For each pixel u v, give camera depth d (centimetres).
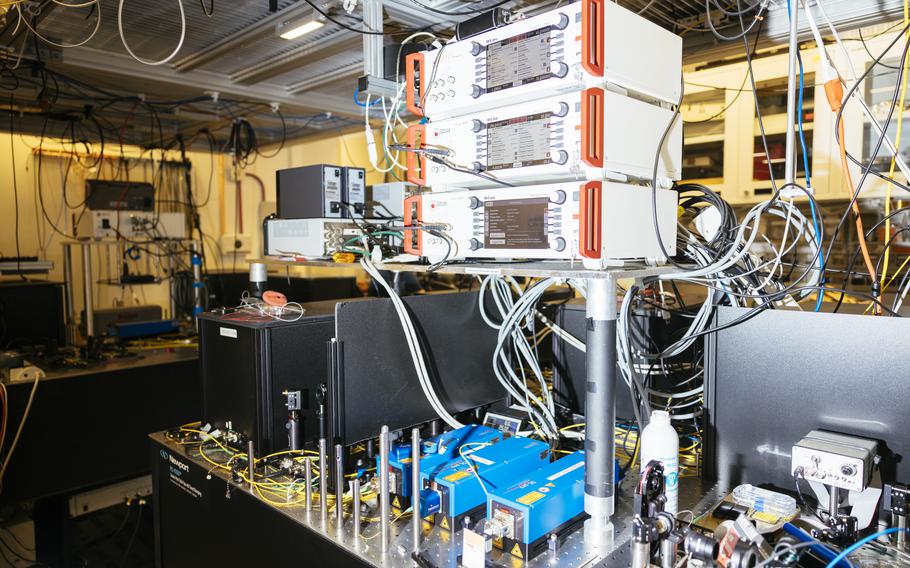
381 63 182
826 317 124
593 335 113
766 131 283
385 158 205
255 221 543
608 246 115
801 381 128
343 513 132
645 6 174
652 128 127
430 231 143
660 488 116
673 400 167
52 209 440
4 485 260
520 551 113
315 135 423
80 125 390
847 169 138
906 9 134
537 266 124
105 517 307
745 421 136
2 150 418
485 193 132
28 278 396
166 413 311
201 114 363
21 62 255
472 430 154
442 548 118
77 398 280
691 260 149
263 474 153
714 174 311
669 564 105
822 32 179
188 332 384
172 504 180
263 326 157
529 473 135
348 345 144
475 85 131
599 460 115
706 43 189
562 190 118
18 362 286
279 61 263
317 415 161
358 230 206
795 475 112
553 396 190
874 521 119
